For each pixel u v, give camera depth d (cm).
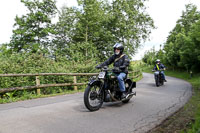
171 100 636
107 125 364
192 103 582
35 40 2219
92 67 1180
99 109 493
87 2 2061
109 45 2409
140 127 357
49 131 323
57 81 907
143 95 745
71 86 950
